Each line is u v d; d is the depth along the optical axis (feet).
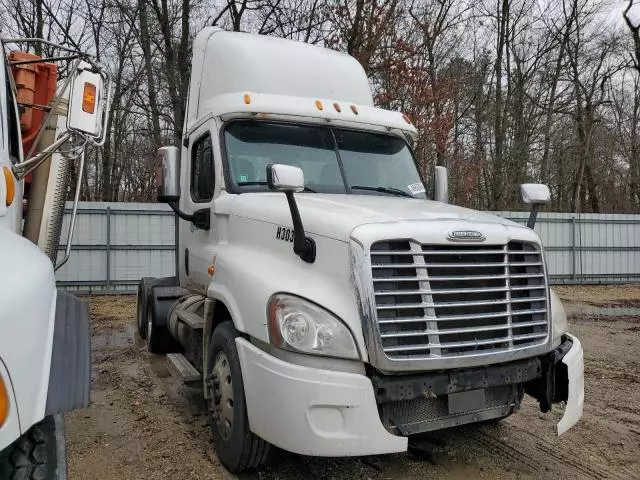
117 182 91.61
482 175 81.46
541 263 12.24
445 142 54.34
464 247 11.25
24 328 6.13
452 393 11.10
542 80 91.09
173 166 15.88
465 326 11.09
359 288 10.35
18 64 11.76
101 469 12.86
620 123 102.99
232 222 14.32
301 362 10.35
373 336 10.16
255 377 11.03
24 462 6.54
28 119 12.57
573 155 97.19
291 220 12.04
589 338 29.58
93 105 10.32
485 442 14.76
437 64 64.28
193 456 13.56
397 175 16.89
